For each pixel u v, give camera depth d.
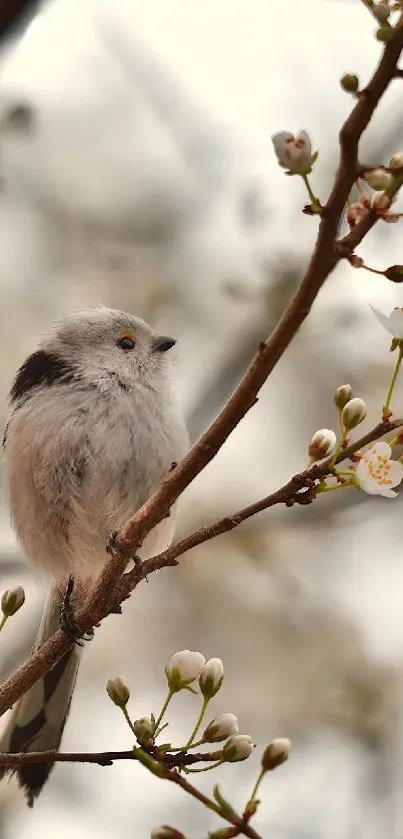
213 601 10.85
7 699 5.95
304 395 11.42
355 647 10.66
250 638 10.70
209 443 5.16
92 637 7.72
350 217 4.43
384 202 4.27
